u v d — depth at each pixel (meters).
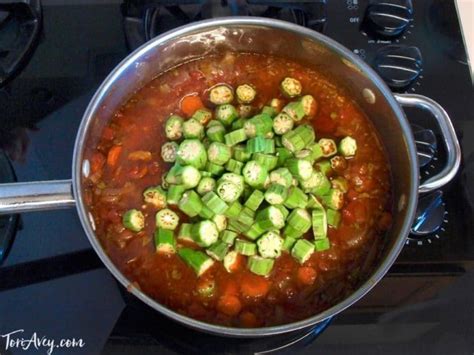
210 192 0.54
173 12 0.61
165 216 0.54
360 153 0.58
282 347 0.49
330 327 0.50
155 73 0.59
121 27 0.61
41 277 0.50
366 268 0.53
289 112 0.59
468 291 0.52
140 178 0.55
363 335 0.50
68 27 0.61
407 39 0.62
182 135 0.57
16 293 0.50
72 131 0.56
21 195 0.46
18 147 0.55
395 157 0.55
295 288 0.52
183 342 0.49
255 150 0.56
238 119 0.59
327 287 0.52
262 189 0.56
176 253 0.53
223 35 0.57
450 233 0.54
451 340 0.50
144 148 0.57
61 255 0.51
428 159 0.55
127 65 0.53
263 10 0.62
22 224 0.52
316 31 0.58
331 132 0.59
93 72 0.59
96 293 0.50
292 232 0.54
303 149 0.57
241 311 0.51
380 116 0.56
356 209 0.56
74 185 0.46
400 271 0.52
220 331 0.43
